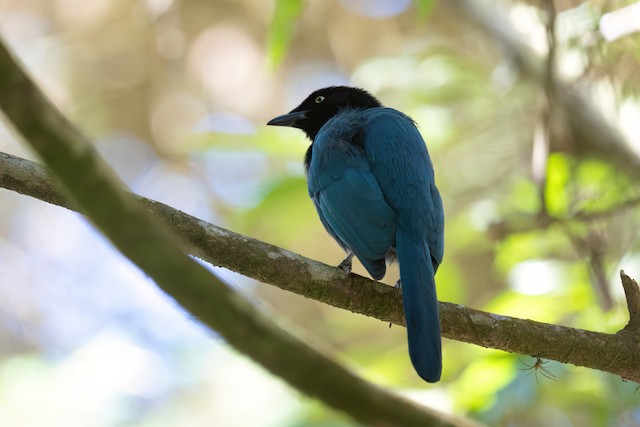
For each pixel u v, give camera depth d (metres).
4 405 15.98
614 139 12.55
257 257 7.81
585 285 11.16
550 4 10.98
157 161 19.84
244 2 19.55
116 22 19.78
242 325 4.33
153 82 19.78
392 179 8.81
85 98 19.69
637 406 10.59
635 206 11.28
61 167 3.95
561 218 11.20
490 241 12.80
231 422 15.95
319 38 19.31
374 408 4.67
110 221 4.07
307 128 11.46
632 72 12.27
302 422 11.20
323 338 17.12
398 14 18.91
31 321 19.42
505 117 14.28
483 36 14.79
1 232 20.12
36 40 19.88
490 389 9.91
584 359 8.16
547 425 13.77
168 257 4.16
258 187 13.46
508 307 11.27
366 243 8.51
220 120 19.62
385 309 8.19
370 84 14.95
